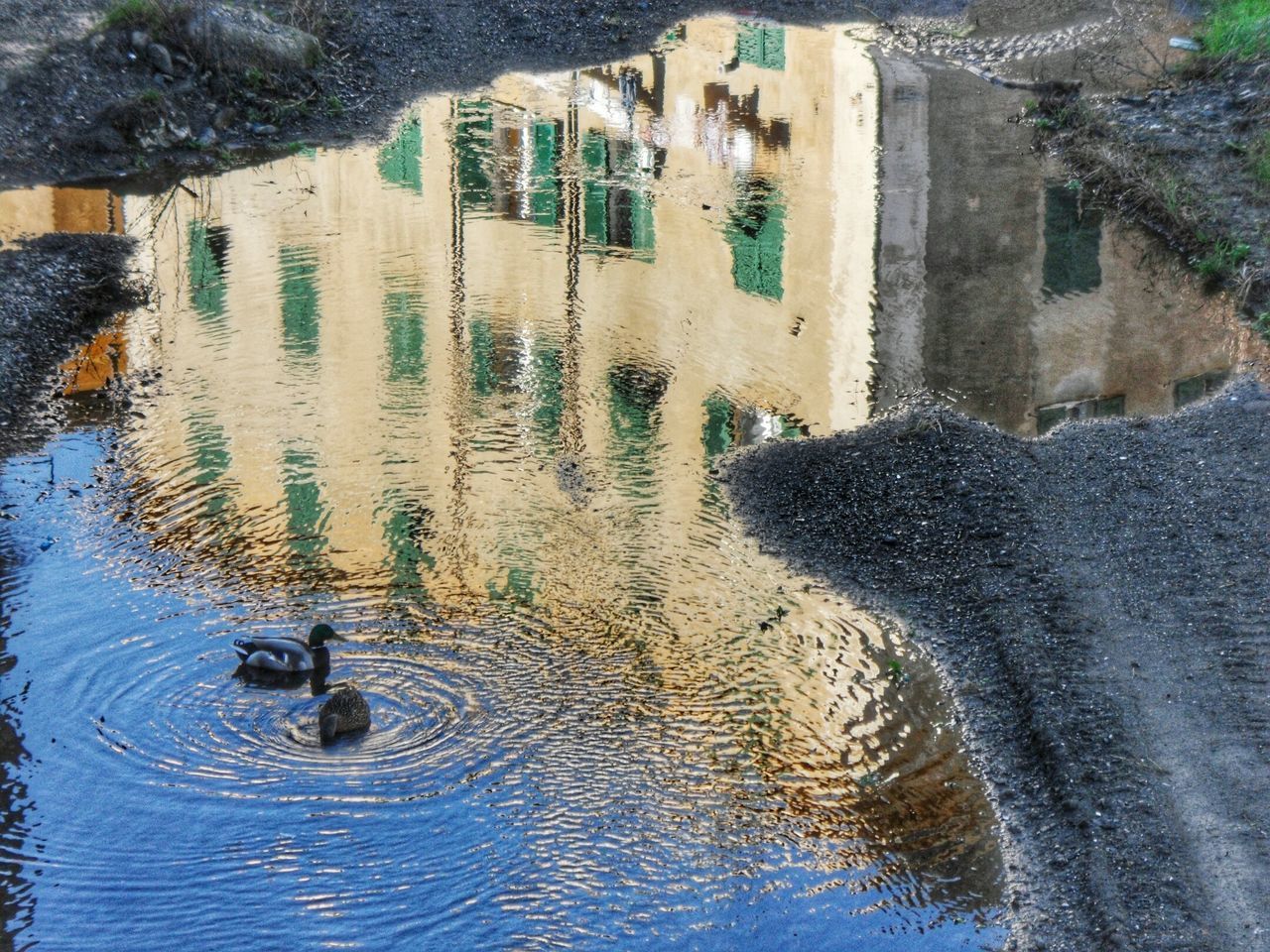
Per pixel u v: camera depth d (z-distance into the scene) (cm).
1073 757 825
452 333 1407
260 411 1265
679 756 847
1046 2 2308
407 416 1254
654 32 2330
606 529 1087
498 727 865
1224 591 955
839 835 787
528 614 980
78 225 1633
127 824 787
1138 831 768
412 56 2167
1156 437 1170
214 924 724
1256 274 1439
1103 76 2009
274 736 854
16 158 1756
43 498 1130
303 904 734
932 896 746
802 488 1130
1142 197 1641
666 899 741
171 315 1447
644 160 1869
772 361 1344
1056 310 1434
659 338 1393
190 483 1152
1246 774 797
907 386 1284
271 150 1894
